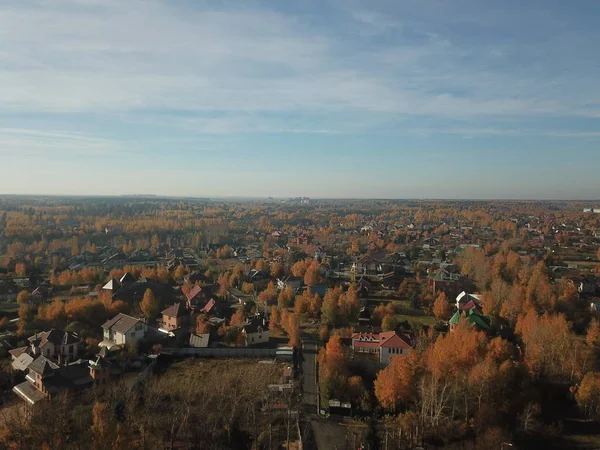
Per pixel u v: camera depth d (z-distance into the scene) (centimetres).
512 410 8525
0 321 13125
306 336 13062
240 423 8312
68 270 19725
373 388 9681
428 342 11150
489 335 12525
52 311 13075
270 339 12750
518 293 14250
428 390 8331
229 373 10288
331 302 13862
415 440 7856
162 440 7600
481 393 8369
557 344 10081
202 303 15588
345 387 9231
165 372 10438
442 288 17162
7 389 9669
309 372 10669
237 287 18862
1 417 8044
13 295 16725
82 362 9800
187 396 8969
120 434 7044
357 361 10800
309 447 7688
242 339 12156
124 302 14512
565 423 8444
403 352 10681
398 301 16688
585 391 8538
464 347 9425
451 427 8012
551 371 9669
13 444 7125
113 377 9812
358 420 8544
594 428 8300
